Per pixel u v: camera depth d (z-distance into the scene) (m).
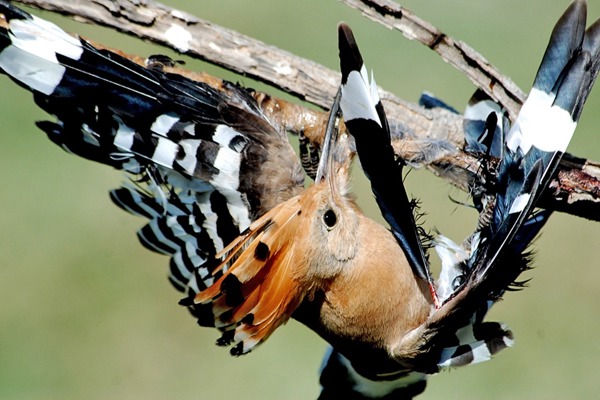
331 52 16.86
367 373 9.06
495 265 7.83
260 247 8.27
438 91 15.96
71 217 15.75
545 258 14.92
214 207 8.76
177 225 8.90
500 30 17.05
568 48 7.78
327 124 8.60
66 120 8.43
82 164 16.03
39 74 8.23
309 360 14.55
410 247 8.27
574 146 15.52
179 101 8.56
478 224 8.61
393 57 16.50
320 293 8.60
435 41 8.98
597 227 14.96
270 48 9.09
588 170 8.72
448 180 8.94
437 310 8.19
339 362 9.55
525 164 7.83
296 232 8.38
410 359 8.46
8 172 16.03
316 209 8.43
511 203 7.82
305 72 9.08
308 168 9.07
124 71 8.44
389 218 8.08
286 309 8.48
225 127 8.65
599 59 7.76
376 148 7.86
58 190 15.93
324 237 8.43
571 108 7.77
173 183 8.73
